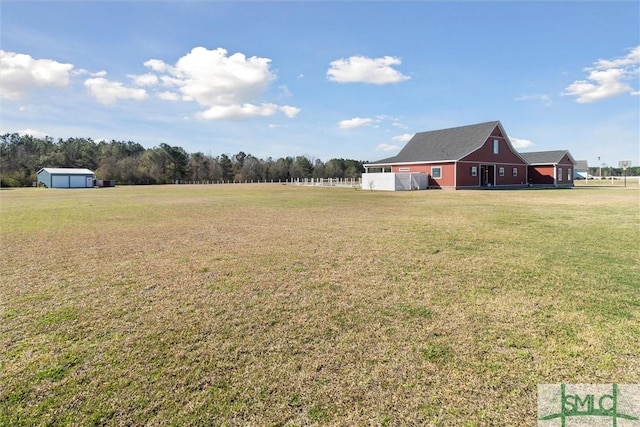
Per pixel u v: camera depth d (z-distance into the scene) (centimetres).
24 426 205
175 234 848
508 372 257
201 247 696
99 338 314
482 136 3247
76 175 5203
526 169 3684
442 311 367
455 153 3177
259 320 350
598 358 274
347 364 269
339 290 434
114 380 250
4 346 300
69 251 671
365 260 579
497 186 3350
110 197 2386
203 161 7938
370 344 300
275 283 465
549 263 547
